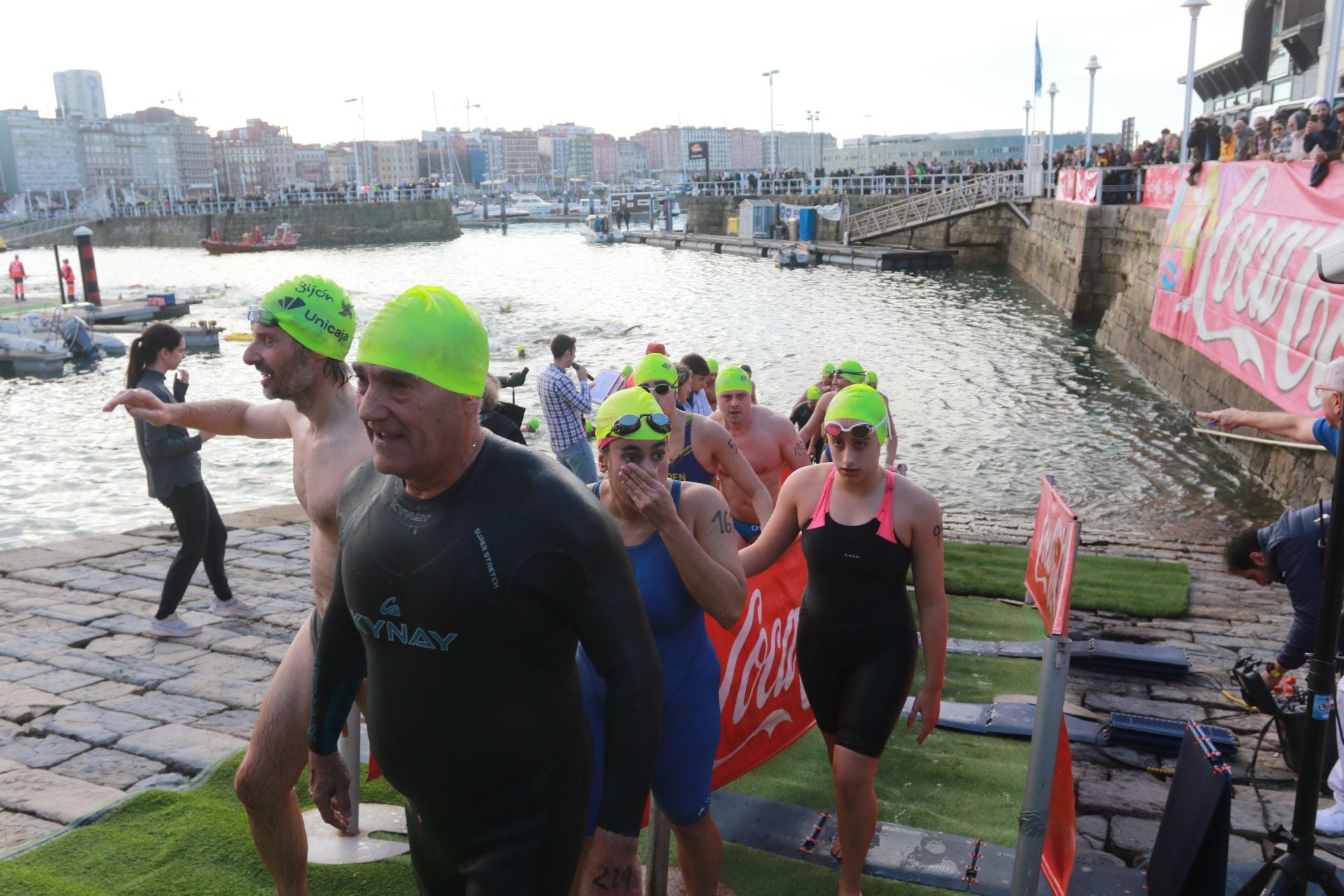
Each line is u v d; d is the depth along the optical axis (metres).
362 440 3.04
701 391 7.23
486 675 1.92
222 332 30.44
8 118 194.75
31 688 5.46
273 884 3.43
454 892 2.14
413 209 87.38
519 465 1.94
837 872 3.68
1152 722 4.89
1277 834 3.06
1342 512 2.75
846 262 45.28
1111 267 26.80
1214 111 47.12
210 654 6.01
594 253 61.66
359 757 3.73
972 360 22.38
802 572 4.63
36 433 18.09
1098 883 3.64
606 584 1.96
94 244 95.12
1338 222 11.07
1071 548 3.45
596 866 1.98
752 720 4.23
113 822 3.88
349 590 2.05
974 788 4.40
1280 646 6.28
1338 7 17.38
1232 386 14.71
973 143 177.38
